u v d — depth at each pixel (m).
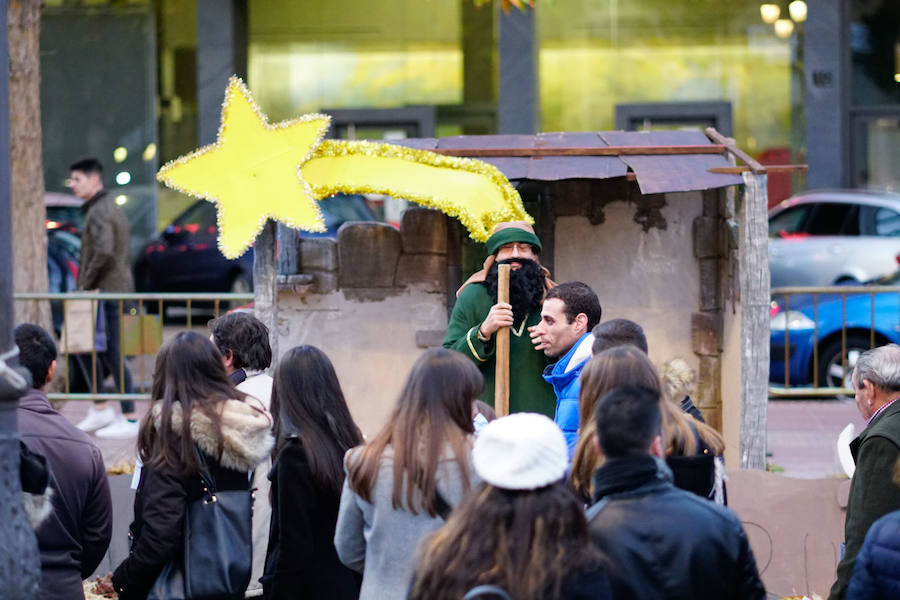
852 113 32.75
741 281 13.20
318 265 15.04
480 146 14.36
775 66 33.09
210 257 32.97
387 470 7.67
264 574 9.19
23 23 20.55
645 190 12.73
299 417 8.83
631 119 33.66
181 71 34.88
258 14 34.28
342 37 34.25
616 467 6.69
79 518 9.34
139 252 35.19
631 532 6.52
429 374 7.62
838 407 22.03
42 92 35.38
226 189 12.73
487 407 9.34
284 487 8.70
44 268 20.91
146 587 9.23
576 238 14.95
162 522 8.99
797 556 12.68
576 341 10.54
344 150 13.41
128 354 18.22
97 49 35.16
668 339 14.92
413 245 15.00
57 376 19.92
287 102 34.50
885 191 30.05
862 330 21.56
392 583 7.67
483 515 6.12
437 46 34.06
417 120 34.22
